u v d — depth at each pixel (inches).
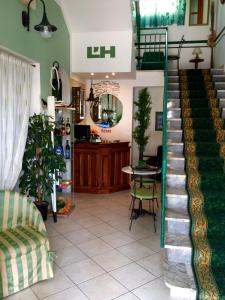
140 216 168.6
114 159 222.1
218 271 94.7
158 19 282.4
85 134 224.7
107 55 208.4
